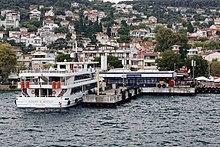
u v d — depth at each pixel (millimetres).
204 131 85750
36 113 109562
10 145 75250
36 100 110438
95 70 145500
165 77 160000
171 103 128875
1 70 188250
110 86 160625
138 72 160625
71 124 94188
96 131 86438
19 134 84250
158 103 129375
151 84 160500
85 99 121188
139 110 114250
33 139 79812
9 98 144875
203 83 175250
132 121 97188
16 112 111312
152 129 88000
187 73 192125
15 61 192625
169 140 78062
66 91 114500
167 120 98188
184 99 139750
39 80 115375
